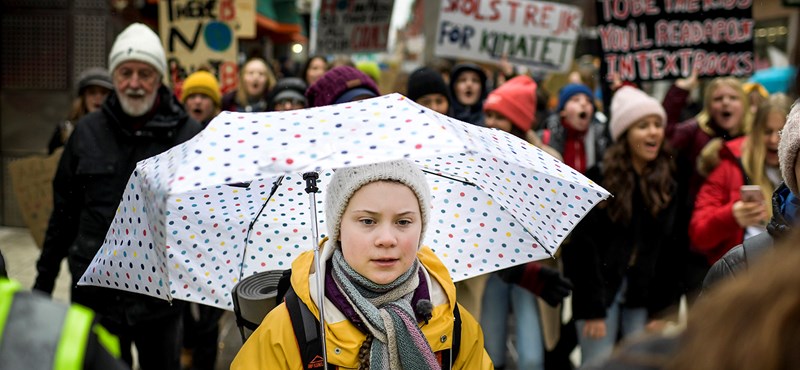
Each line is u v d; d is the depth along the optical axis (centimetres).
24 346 143
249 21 745
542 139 623
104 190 412
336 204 239
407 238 236
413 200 237
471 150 191
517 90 507
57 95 1004
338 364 233
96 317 155
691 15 655
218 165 201
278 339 236
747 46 648
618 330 480
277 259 288
